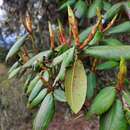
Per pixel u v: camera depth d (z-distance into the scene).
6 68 1.50
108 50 0.34
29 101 0.46
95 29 0.35
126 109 0.32
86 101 0.41
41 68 0.43
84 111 0.41
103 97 0.34
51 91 0.41
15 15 1.37
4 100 1.46
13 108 1.45
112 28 0.44
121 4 0.51
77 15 0.61
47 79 0.42
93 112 0.34
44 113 0.39
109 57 0.34
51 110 0.39
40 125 0.38
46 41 1.28
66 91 0.32
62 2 0.77
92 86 0.43
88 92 0.42
